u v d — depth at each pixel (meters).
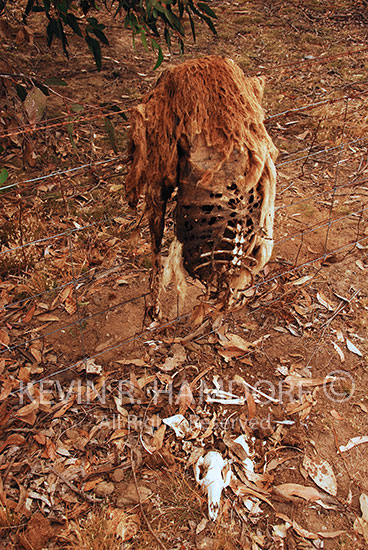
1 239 4.18
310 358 3.54
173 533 2.64
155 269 2.70
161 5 4.36
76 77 6.36
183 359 3.42
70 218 4.37
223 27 7.94
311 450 3.05
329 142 5.54
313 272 4.12
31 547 2.50
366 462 3.03
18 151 5.07
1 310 3.65
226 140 2.27
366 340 3.69
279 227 4.50
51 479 2.80
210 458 2.90
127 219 4.43
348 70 6.91
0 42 6.68
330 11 8.61
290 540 2.66
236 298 2.45
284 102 6.16
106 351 3.43
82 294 3.81
